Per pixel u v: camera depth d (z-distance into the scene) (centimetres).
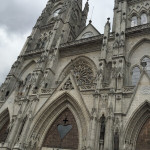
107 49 4578
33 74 4900
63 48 5381
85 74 4816
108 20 5212
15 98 4684
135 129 3061
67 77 4184
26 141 3566
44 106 3934
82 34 6200
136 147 2958
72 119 3778
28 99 4259
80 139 3344
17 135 3728
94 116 3203
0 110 4659
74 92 3872
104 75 4062
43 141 3722
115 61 3956
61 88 4088
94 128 3070
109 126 2966
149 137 2956
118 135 2895
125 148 2823
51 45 5619
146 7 5366
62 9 6919
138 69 4134
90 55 4994
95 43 5059
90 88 3819
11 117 4306
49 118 3931
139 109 3084
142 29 4466
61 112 3969
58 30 6138
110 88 3466
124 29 4584
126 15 5209
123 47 4162
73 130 3609
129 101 3253
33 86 4534
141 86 3319
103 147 2877
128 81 3966
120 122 3006
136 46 4422
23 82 5641
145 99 3133
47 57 5312
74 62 5134
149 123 3094
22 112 4025
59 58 5362
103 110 3269
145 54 4241
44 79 4572
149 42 4350
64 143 3516
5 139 3944
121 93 3341
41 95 4206
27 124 3734
